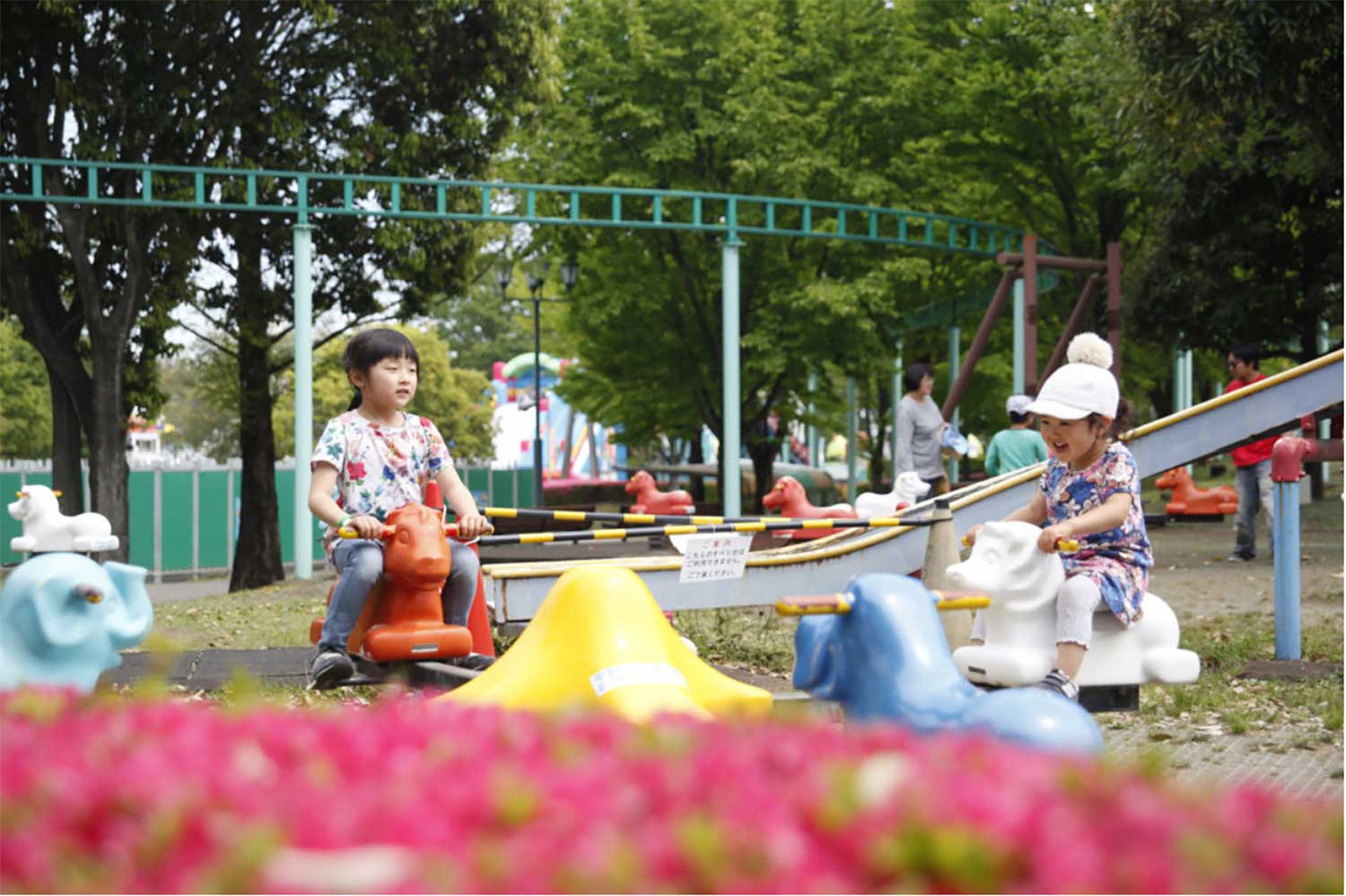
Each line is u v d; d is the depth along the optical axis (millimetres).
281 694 7156
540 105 23359
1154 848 2041
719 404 29031
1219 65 15797
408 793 2197
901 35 26719
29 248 19875
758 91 25438
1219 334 23641
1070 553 6023
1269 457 14797
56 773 2277
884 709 4105
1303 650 9211
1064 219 28188
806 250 27609
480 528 5988
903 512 9453
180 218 20453
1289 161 19641
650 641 4453
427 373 60500
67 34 19422
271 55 21031
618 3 26188
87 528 5781
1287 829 2195
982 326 20219
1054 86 24203
